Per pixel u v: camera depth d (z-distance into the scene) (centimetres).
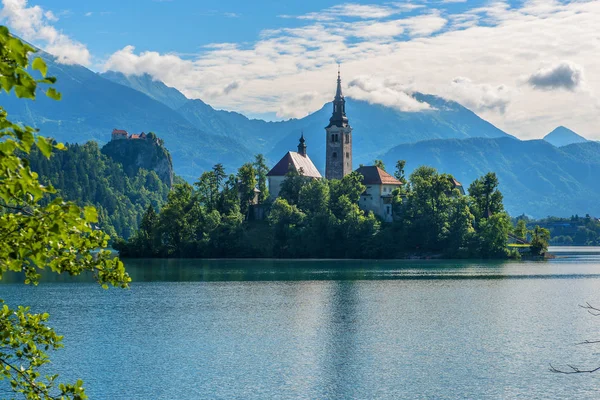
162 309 11612
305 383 6781
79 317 10662
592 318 10675
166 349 8250
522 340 8844
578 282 16425
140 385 6662
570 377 6950
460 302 12594
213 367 7381
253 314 11062
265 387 6625
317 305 12138
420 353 8094
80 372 7119
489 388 6581
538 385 6681
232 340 8819
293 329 9650
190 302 12538
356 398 6278
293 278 17250
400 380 6888
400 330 9581
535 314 11094
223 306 11988
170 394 6384
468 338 9000
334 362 7619
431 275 18175
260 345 8525
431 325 9994
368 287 15162
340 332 9406
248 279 17038
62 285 15400
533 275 18362
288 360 7725
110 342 8650
